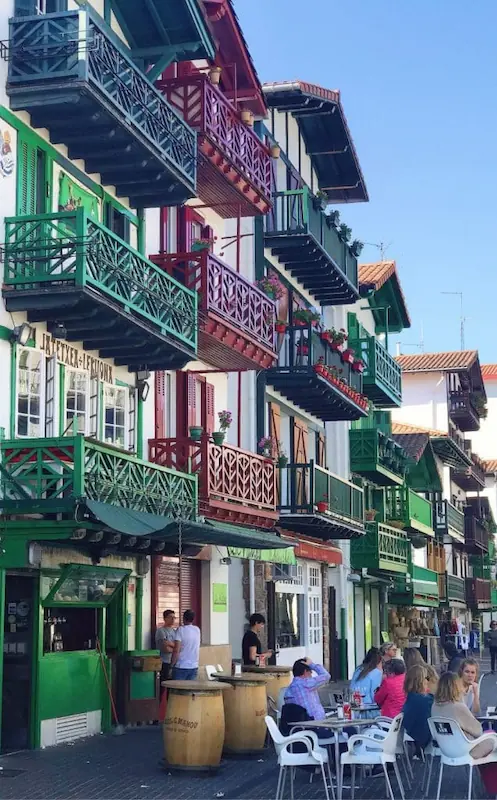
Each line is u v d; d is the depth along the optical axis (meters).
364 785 14.13
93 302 16.22
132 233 20.30
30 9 16.80
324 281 31.34
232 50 24.00
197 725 14.48
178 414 22.53
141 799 12.72
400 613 44.47
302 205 28.36
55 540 16.44
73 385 18.05
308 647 31.03
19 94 16.36
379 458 37.50
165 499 18.48
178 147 19.27
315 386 28.81
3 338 15.99
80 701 17.64
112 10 19.97
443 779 14.76
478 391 62.69
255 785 13.90
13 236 16.16
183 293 19.33
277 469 27.64
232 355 22.94
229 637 26.52
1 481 15.42
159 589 21.06
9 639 16.52
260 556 23.88
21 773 14.25
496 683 34.44
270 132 29.36
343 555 34.78
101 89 16.45
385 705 15.28
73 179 18.23
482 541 64.31
